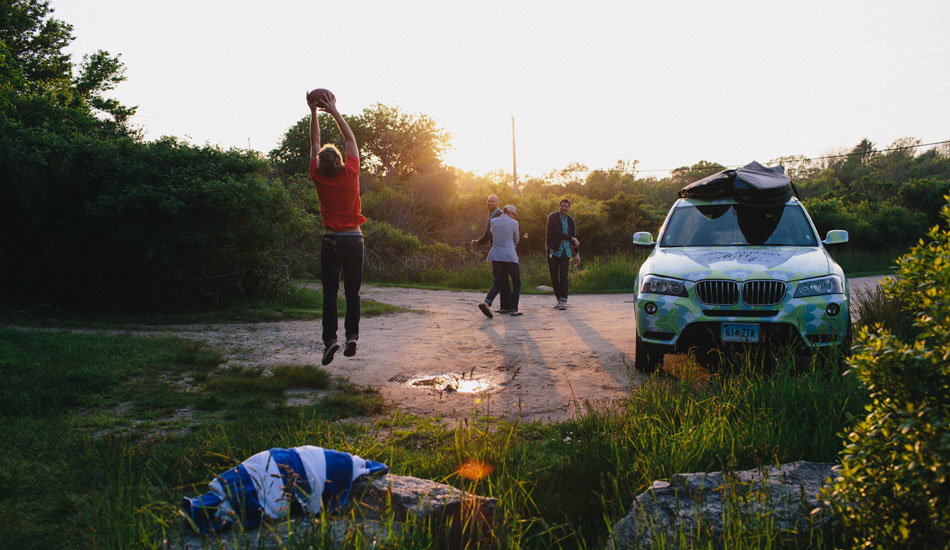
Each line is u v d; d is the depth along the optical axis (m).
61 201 9.63
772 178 7.14
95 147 9.84
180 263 9.80
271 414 4.83
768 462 3.45
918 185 37.38
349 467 2.92
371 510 2.72
